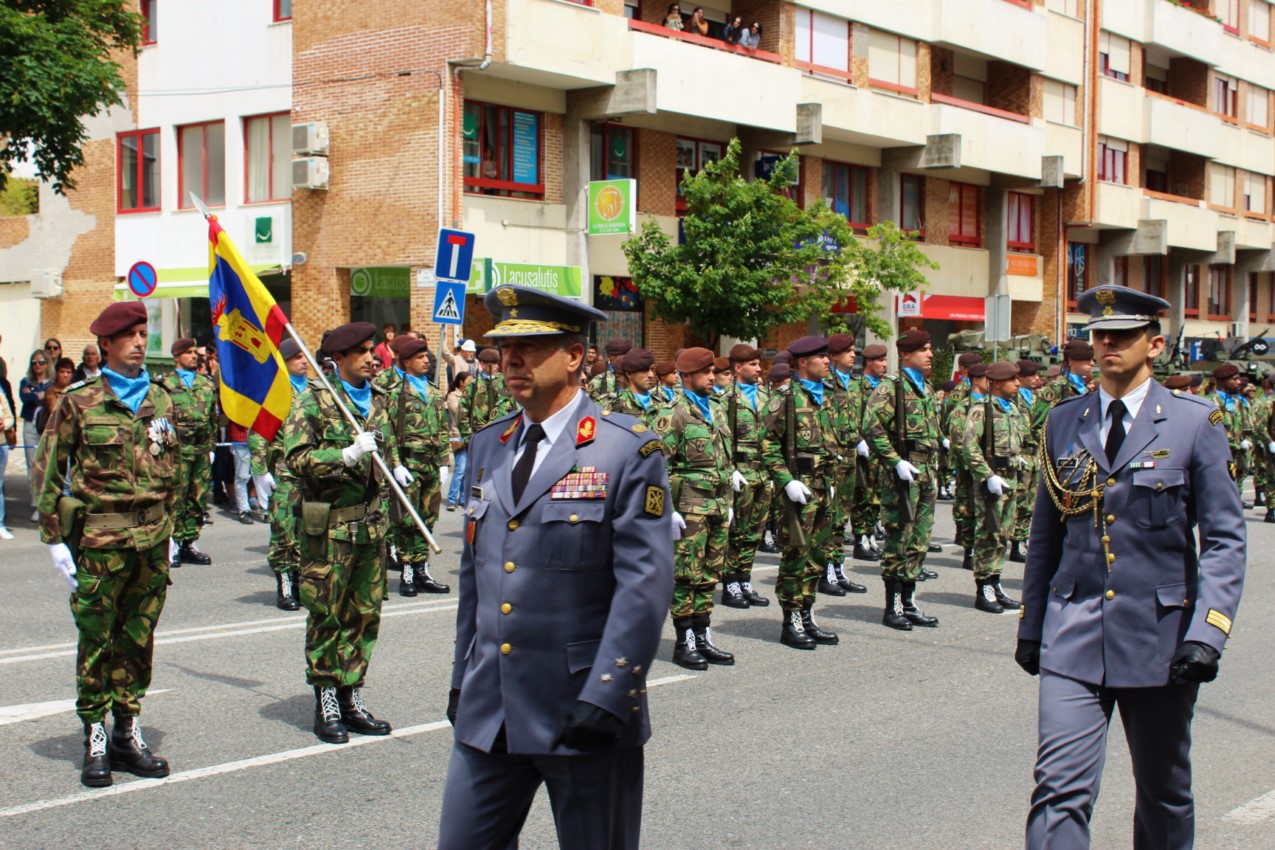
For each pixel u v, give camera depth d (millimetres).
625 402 9938
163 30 26766
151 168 27578
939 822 5887
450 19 22250
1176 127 41375
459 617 4109
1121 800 6391
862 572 13422
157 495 6355
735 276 23734
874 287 26812
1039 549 4922
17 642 9211
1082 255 40312
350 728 7125
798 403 9656
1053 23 36031
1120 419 4824
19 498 18156
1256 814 6133
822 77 28344
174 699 7730
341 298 24422
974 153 32625
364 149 23609
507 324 3922
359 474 6934
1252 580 13344
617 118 25297
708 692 8250
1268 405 20250
